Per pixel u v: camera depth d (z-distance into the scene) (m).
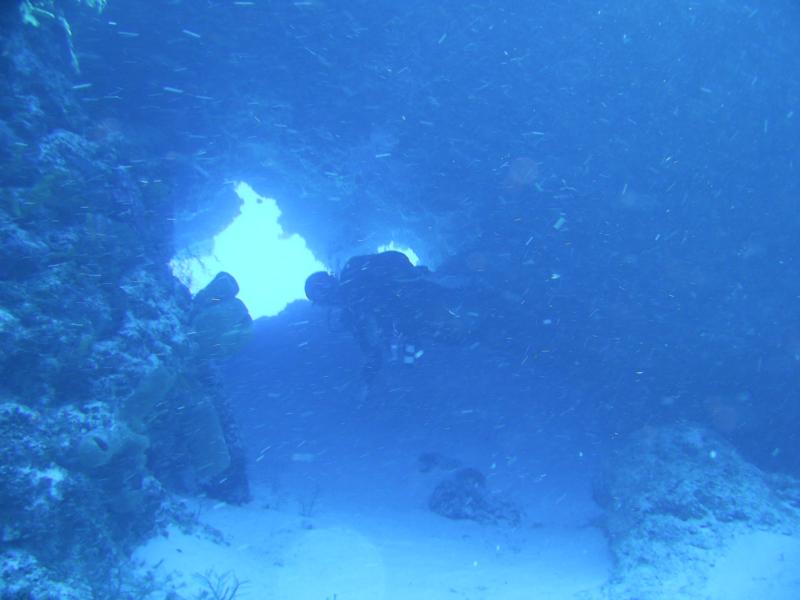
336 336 16.11
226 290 7.03
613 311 10.07
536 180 10.62
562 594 5.46
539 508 8.91
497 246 12.03
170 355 5.60
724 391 9.05
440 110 10.56
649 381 9.84
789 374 8.51
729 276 8.91
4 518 3.31
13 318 3.79
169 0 8.41
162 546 4.84
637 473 7.69
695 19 8.12
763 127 8.27
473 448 11.05
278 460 9.94
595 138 9.60
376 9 9.21
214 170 12.03
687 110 8.62
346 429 11.63
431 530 7.57
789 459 8.65
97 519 4.09
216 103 10.06
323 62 9.81
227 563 5.08
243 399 12.48
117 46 8.38
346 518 7.52
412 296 11.59
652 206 9.41
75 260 4.71
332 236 18.19
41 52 5.34
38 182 4.45
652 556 6.09
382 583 5.44
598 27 8.72
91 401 4.43
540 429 11.05
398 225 16.16
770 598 4.91
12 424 3.54
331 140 11.76
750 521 6.24
